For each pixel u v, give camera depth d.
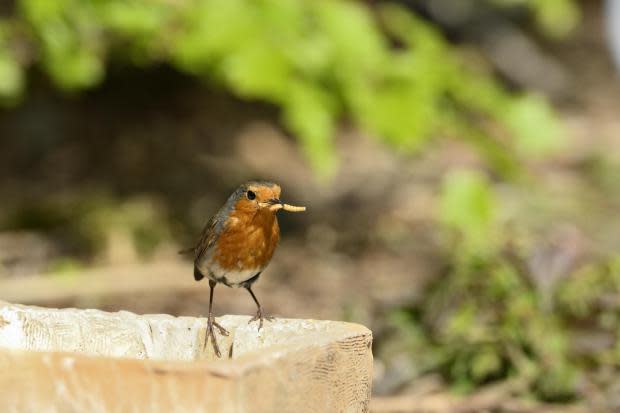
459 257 10.57
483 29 23.05
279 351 4.58
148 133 18.75
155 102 19.95
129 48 12.38
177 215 15.36
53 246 13.91
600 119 22.83
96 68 11.73
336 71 10.88
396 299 10.85
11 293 11.84
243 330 5.76
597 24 30.11
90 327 5.70
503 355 9.49
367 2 16.77
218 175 17.48
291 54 10.59
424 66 11.14
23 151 17.77
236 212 6.33
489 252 10.35
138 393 4.33
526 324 9.54
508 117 12.07
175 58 12.07
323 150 10.95
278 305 12.03
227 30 10.49
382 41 11.23
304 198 16.88
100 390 4.35
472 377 9.45
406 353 9.93
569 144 20.61
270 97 10.70
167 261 13.49
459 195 11.54
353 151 19.62
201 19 10.69
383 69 11.02
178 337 5.83
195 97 20.47
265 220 6.35
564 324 9.84
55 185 16.64
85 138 18.36
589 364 9.45
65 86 11.71
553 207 16.12
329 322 5.59
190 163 17.78
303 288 12.77
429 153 19.00
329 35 10.81
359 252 14.54
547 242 10.16
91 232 14.14
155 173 17.23
